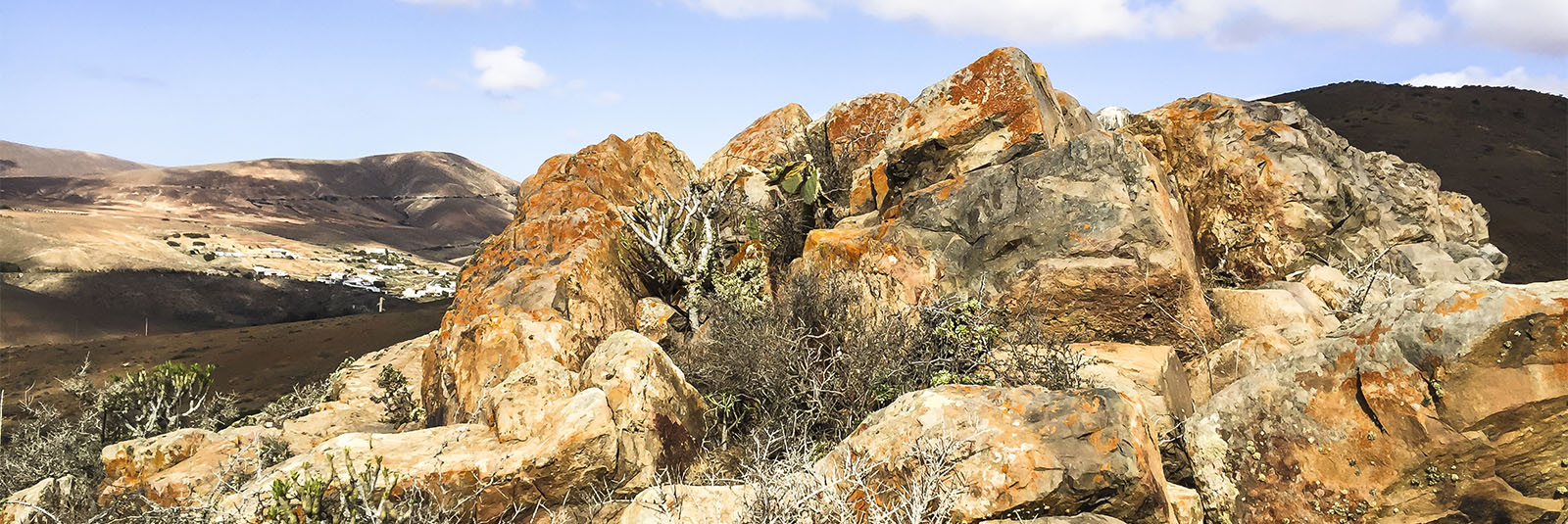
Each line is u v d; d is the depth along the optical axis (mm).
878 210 10766
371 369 12797
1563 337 4691
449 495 5883
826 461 5262
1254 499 5477
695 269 10773
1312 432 5332
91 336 109000
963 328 7289
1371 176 10562
